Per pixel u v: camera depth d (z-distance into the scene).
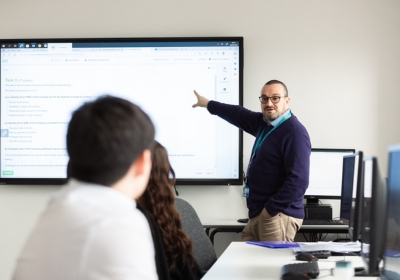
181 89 4.30
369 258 1.52
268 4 4.30
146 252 0.83
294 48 4.27
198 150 4.27
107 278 0.79
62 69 4.38
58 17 4.43
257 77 4.30
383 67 4.22
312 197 4.02
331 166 4.03
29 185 4.41
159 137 4.29
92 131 0.88
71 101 4.37
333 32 4.26
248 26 4.31
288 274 1.76
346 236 4.21
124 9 4.39
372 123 4.21
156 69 4.31
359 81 4.23
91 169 0.88
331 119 4.24
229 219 4.27
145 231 0.86
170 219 1.70
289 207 3.38
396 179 1.47
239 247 2.69
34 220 4.39
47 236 0.85
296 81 4.27
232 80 4.27
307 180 3.38
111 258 0.80
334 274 1.70
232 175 4.25
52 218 0.86
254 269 2.03
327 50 4.26
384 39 4.22
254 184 3.52
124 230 0.82
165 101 4.30
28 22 4.45
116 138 0.88
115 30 4.39
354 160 2.16
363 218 1.87
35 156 4.38
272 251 2.54
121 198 0.87
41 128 4.39
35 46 4.39
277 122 3.47
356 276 1.88
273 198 3.36
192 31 4.34
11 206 4.41
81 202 0.86
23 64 4.40
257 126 3.71
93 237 0.81
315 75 4.26
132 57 4.33
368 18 4.24
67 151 0.91
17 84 4.40
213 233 3.98
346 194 2.40
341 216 2.52
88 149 0.88
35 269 0.84
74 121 0.90
